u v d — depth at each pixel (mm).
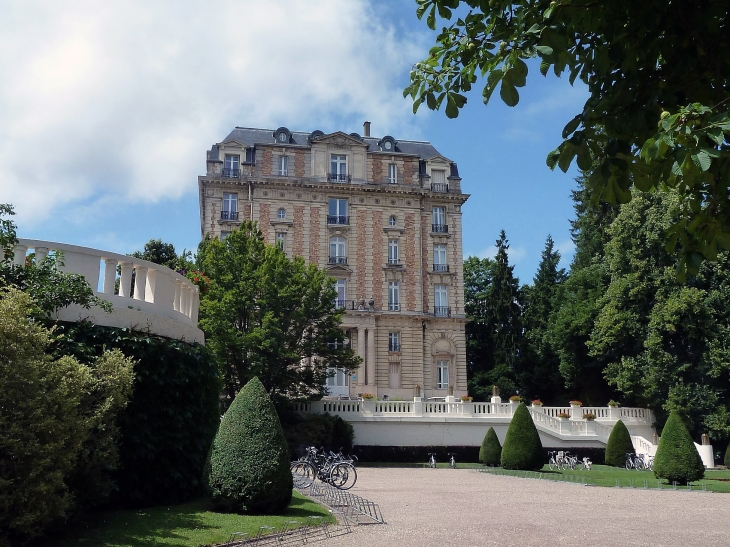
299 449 30141
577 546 10883
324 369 37031
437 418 34750
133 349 11688
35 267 10523
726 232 6234
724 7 6285
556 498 18188
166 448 12266
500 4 6938
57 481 8188
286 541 10555
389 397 49906
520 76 6098
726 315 36375
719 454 37000
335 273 52594
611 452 32312
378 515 13805
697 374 36406
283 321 35531
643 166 5980
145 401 11930
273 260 35906
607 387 45906
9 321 8055
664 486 22281
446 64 7301
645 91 6613
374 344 52094
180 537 9836
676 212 7152
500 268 63125
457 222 55844
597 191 6180
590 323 44469
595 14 6410
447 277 54781
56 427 8180
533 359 58906
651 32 6508
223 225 51344
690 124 5164
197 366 13242
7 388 7895
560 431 35156
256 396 12625
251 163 52781
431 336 53688
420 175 56281
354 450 33594
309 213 53000
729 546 11188
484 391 57812
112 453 10055
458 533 11914
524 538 11539
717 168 5957
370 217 54094
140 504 11797
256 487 11977
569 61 6590
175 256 36156
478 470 28516
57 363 8773
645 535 12172
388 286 53438
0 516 7820
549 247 65312
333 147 54375
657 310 37344
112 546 8984
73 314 11047
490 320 62656
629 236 39656
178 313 13906
